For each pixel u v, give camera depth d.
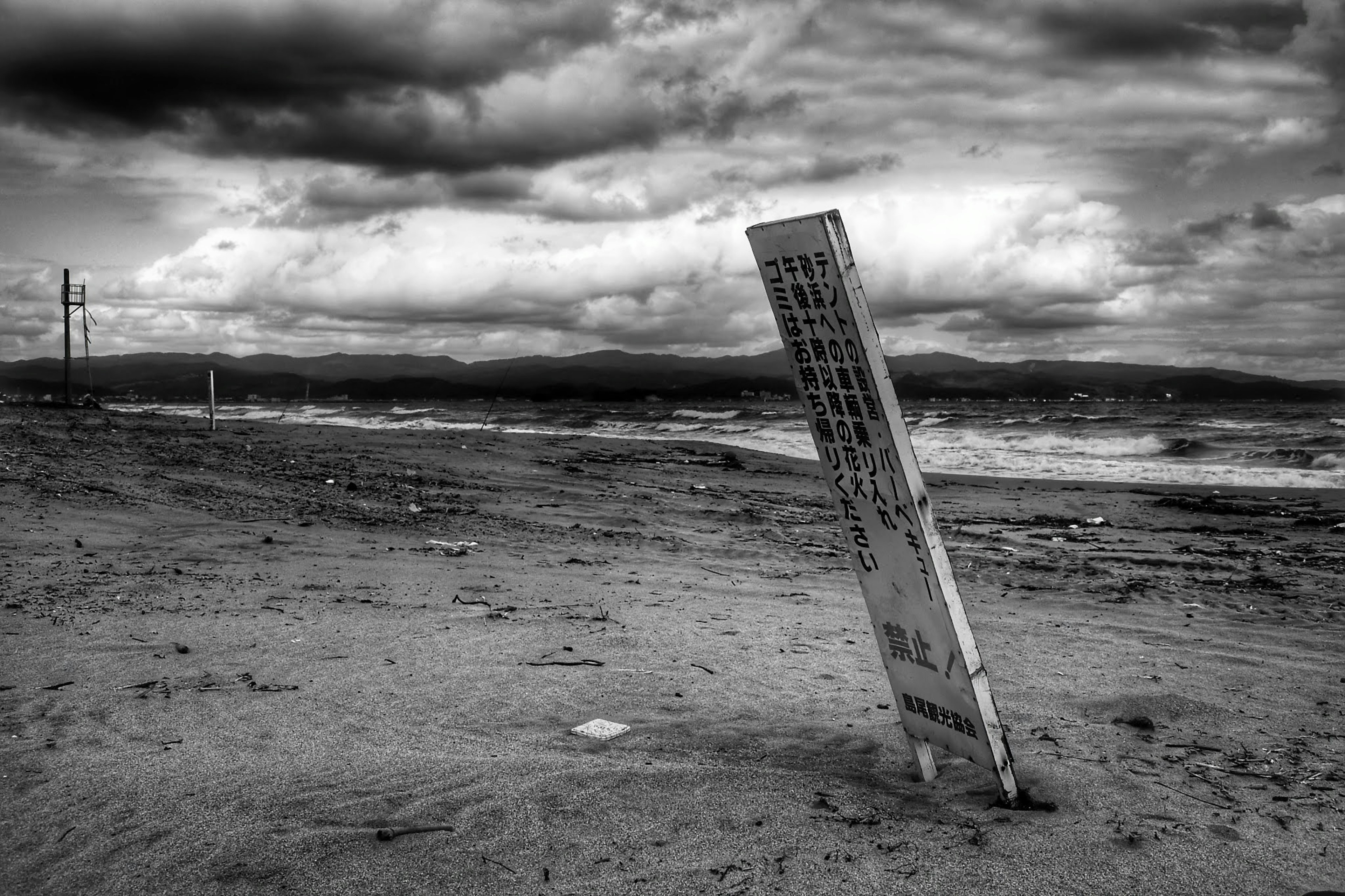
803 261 3.45
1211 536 13.81
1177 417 51.72
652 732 4.56
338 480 14.84
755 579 9.70
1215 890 2.94
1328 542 13.17
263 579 8.41
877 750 4.32
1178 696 5.23
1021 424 44.47
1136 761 4.19
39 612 6.86
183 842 3.29
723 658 6.17
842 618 7.67
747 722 4.78
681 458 23.23
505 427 50.03
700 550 11.51
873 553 3.71
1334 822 3.49
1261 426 39.94
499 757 4.15
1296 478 23.38
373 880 3.02
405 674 5.59
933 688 3.67
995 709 3.49
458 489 15.15
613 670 5.80
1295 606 8.58
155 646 6.08
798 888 2.93
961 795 3.73
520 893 2.93
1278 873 3.06
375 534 11.15
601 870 3.07
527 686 5.38
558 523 12.80
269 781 3.84
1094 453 32.09
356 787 3.77
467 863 3.12
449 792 3.71
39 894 2.97
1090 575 10.44
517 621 7.15
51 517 10.74
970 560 11.47
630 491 16.20
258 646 6.17
